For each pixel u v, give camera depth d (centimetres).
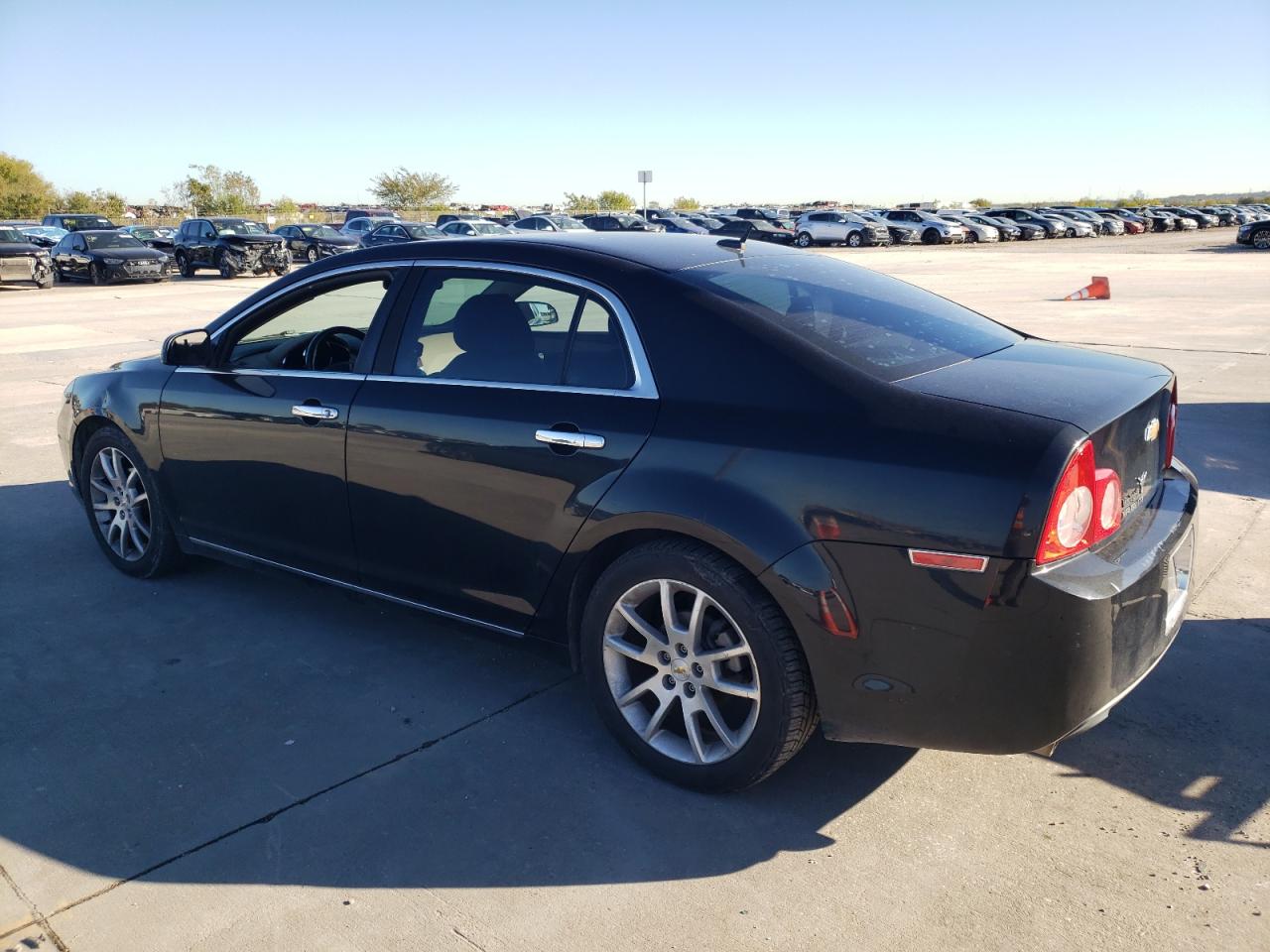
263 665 388
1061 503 244
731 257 350
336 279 391
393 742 333
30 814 294
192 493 432
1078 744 329
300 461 382
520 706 357
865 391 272
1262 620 419
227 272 2828
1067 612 245
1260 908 250
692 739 300
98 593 460
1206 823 286
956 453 251
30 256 2467
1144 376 309
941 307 367
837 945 241
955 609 249
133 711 353
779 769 306
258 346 432
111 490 479
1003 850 276
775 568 267
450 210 7450
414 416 346
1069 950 237
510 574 334
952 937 242
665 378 298
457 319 348
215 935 246
